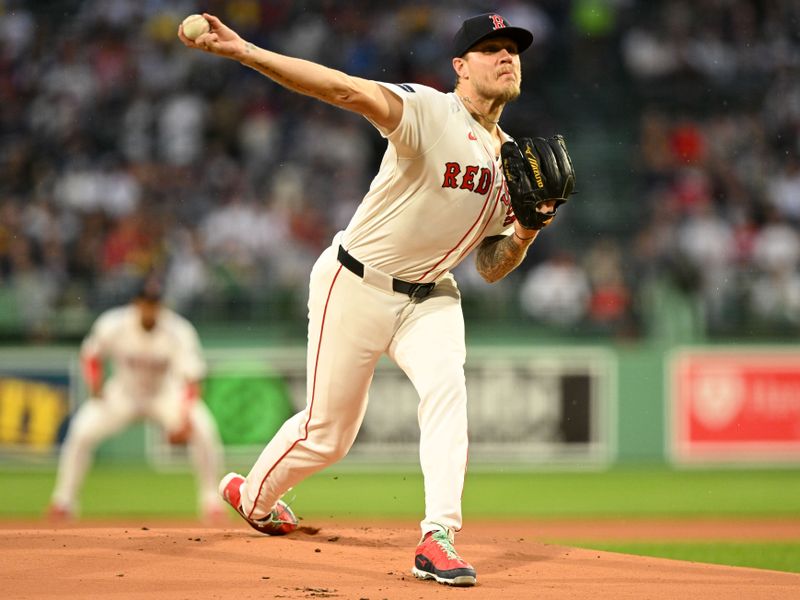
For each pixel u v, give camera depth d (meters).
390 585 15.04
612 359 52.09
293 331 51.19
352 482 47.97
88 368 37.03
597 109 68.62
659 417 52.12
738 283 53.91
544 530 35.12
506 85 15.71
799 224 62.62
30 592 14.17
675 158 65.69
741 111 68.06
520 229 16.28
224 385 50.66
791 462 52.16
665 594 14.85
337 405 16.75
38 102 65.06
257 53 13.99
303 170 62.91
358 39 68.12
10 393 50.69
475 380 51.88
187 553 16.80
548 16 71.00
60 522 35.50
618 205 63.78
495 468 51.72
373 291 16.20
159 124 64.06
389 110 14.79
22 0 67.94
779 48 70.56
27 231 58.41
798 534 34.19
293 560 16.62
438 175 15.40
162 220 59.34
